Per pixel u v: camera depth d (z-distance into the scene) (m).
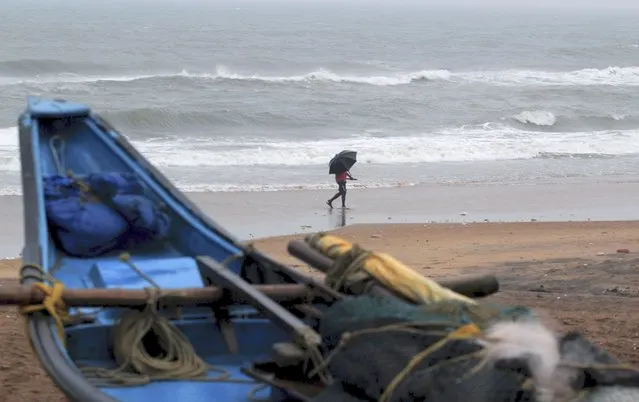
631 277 14.34
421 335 5.27
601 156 38.44
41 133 11.12
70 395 5.62
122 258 8.09
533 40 133.50
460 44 117.88
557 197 29.08
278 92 55.91
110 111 42.12
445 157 37.00
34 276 7.11
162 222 9.55
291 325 5.99
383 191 29.62
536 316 5.63
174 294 6.86
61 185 9.78
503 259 17.83
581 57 100.50
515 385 4.59
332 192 29.11
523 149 39.03
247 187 29.47
